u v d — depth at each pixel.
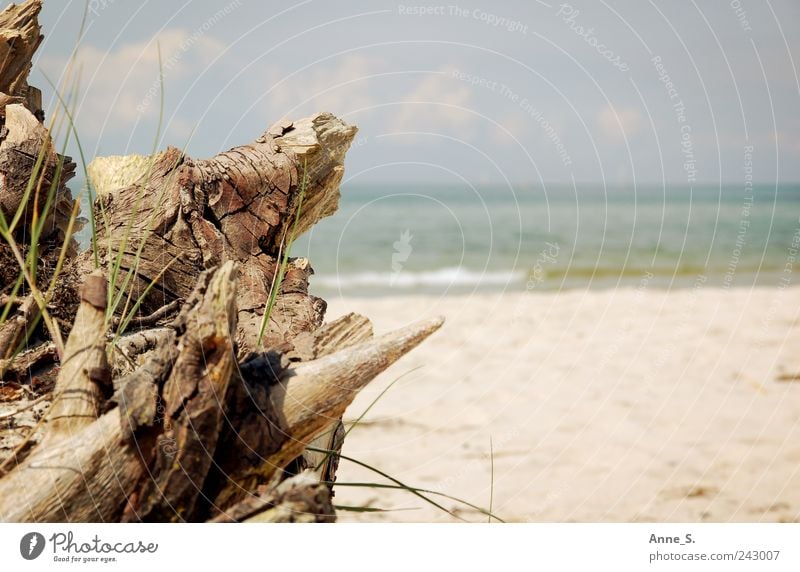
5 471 1.38
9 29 2.30
